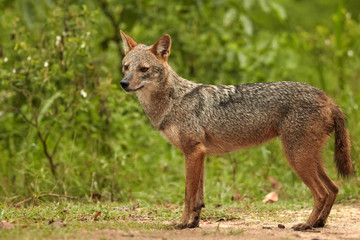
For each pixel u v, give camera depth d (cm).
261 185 1288
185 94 956
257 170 1388
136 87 958
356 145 1266
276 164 1378
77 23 1288
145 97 976
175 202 1202
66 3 1385
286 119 921
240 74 1593
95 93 1275
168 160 1509
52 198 1162
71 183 1228
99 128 1345
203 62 1603
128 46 1032
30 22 1295
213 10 1767
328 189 922
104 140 1347
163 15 1617
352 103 1455
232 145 975
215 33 1666
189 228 883
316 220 902
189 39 1590
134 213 1010
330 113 919
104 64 1483
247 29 1614
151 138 1468
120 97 1317
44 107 1198
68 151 1331
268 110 937
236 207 1118
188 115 940
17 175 1268
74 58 1257
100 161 1262
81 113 1325
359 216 1012
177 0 1664
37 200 1107
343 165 937
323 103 917
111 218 950
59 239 720
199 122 939
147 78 960
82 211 993
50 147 1389
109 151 1347
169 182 1373
